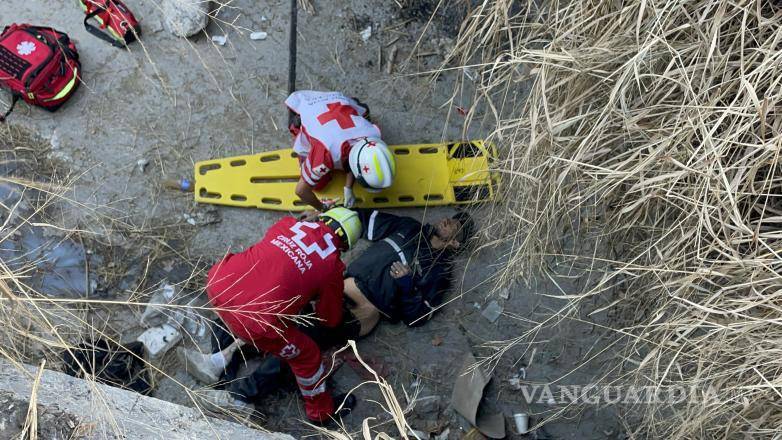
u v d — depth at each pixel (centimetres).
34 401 191
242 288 320
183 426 231
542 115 286
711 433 284
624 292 381
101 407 223
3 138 430
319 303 355
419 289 401
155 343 391
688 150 250
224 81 452
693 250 267
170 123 442
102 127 439
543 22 312
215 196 427
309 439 373
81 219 416
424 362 398
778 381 235
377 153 377
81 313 390
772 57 225
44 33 429
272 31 464
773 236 237
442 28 466
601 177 288
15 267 396
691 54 262
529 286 378
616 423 377
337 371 392
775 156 232
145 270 407
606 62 266
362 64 460
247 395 373
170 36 457
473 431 381
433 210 428
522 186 317
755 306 247
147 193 427
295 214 428
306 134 397
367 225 412
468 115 317
